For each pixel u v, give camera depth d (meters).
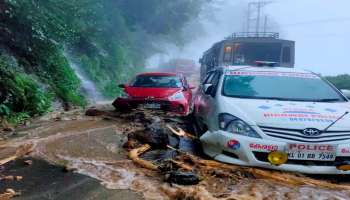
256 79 5.70
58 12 12.09
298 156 4.16
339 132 4.21
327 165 4.18
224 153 4.48
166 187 3.64
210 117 5.07
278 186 3.85
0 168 4.13
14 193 3.37
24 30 11.05
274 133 4.24
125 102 8.45
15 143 5.36
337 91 5.50
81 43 19.22
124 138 5.91
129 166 4.33
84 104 12.84
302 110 4.59
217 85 5.73
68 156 4.66
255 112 4.49
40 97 9.16
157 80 9.66
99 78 19.58
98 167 4.23
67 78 13.27
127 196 3.41
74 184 3.68
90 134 6.15
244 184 3.86
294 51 14.27
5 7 10.19
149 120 7.35
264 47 14.37
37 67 11.59
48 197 3.34
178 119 7.73
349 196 3.67
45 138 5.71
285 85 5.55
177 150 5.14
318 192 3.73
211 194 3.49
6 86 7.87
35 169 4.13
